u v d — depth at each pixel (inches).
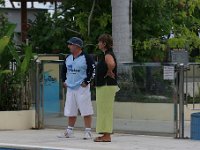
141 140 1285.7
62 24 2240.4
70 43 1289.4
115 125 1451.8
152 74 1425.9
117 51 1776.6
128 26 1781.5
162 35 2180.1
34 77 1550.2
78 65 1284.4
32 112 1545.3
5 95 1537.9
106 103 1222.3
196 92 1583.4
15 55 1525.6
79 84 1290.6
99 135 1387.8
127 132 1435.8
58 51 2247.8
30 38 2320.4
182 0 2212.1
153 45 2065.7
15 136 1357.0
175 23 2277.3
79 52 1298.0
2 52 1503.4
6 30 1576.0
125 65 1487.5
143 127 1416.1
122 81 1491.1
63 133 1374.3
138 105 1449.3
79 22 2122.3
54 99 1547.7
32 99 1562.5
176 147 1163.9
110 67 1203.2
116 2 1772.9
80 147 1154.0
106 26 2137.1
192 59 2290.8
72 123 1328.7
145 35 2116.1
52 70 1544.0
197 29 2365.9
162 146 1179.3
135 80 1467.8
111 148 1140.5
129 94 1476.4
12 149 1187.9
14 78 1545.3
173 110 1358.3
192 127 1301.7
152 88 1424.7
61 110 1539.1
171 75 1359.5
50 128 1547.7
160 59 2095.2
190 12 2245.3
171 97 1375.5
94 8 2149.4
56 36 2209.6
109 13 2137.1
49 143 1222.3
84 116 1299.2
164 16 2187.5
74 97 1304.1
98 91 1224.2
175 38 2091.5
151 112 1422.2
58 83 1546.5
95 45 2054.6
